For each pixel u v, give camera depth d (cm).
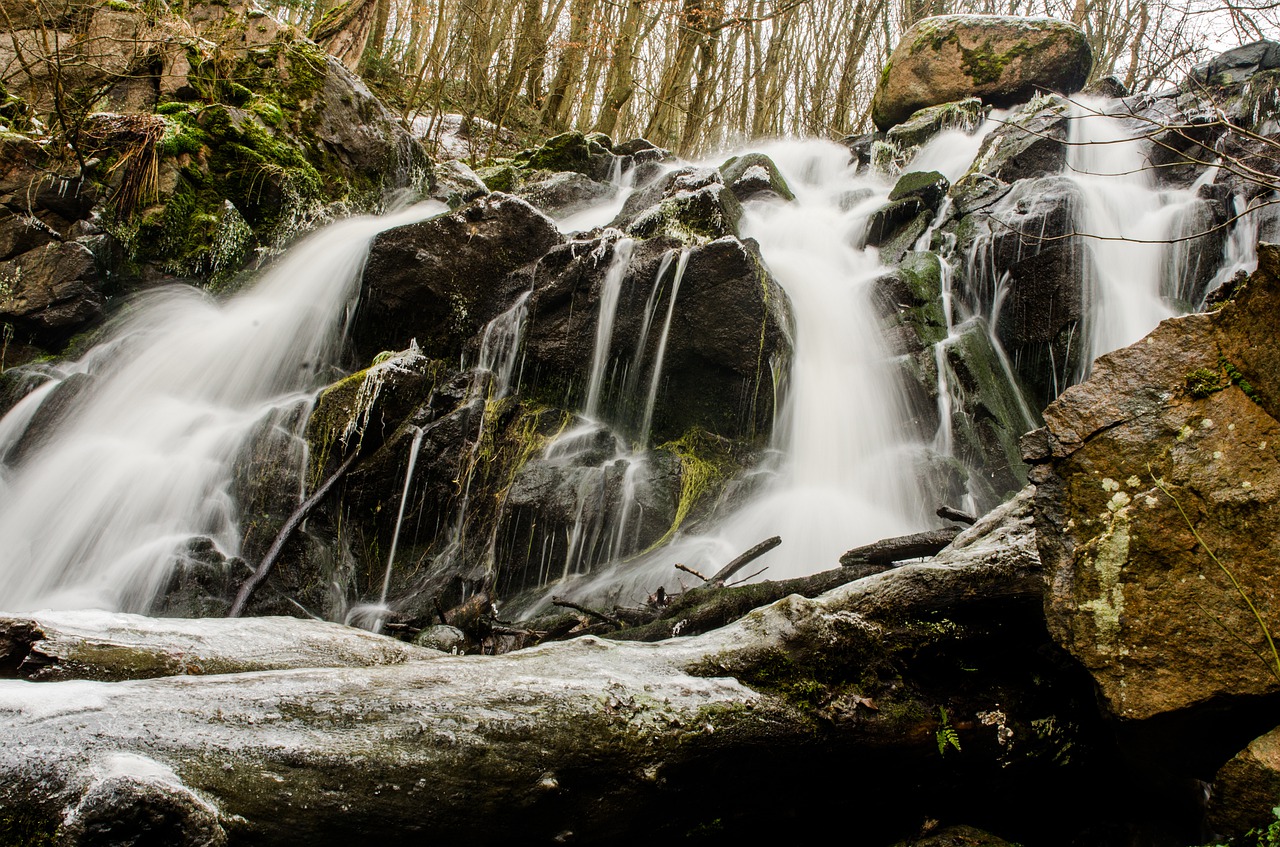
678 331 719
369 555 626
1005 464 721
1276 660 238
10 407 656
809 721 282
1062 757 323
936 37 1478
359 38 1302
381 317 747
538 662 283
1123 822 325
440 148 1507
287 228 866
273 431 645
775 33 2384
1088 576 271
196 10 989
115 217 759
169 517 594
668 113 2028
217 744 212
